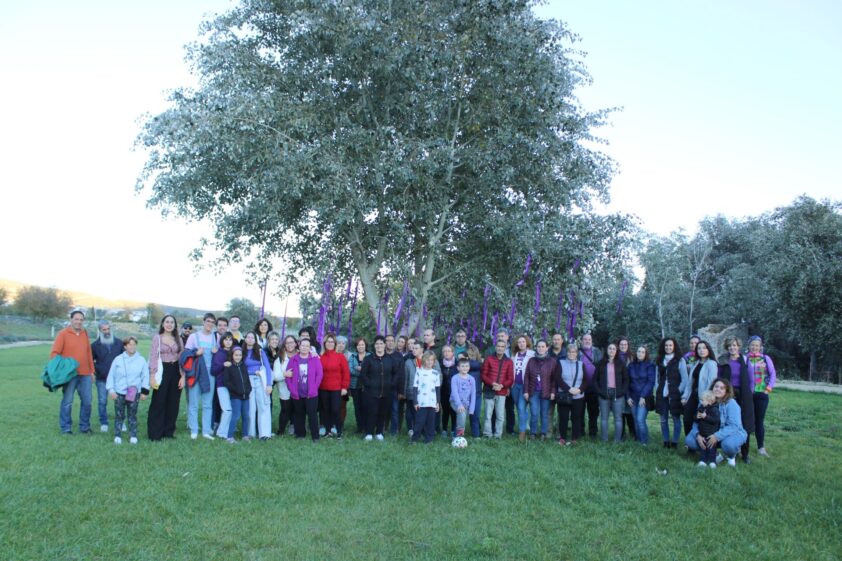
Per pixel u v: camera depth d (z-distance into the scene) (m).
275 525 5.81
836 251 26.81
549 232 13.86
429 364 10.31
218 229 13.55
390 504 6.61
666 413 10.28
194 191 13.26
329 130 13.47
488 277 14.84
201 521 5.84
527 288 14.82
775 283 28.25
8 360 29.56
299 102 13.21
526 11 13.68
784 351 33.97
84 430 10.18
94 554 5.03
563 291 14.39
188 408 9.91
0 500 6.21
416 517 6.24
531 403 10.91
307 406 10.23
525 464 8.55
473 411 10.51
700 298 37.34
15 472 7.23
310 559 5.07
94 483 6.95
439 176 14.28
